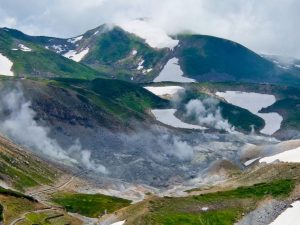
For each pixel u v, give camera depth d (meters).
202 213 191.38
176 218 186.50
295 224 176.62
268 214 187.38
